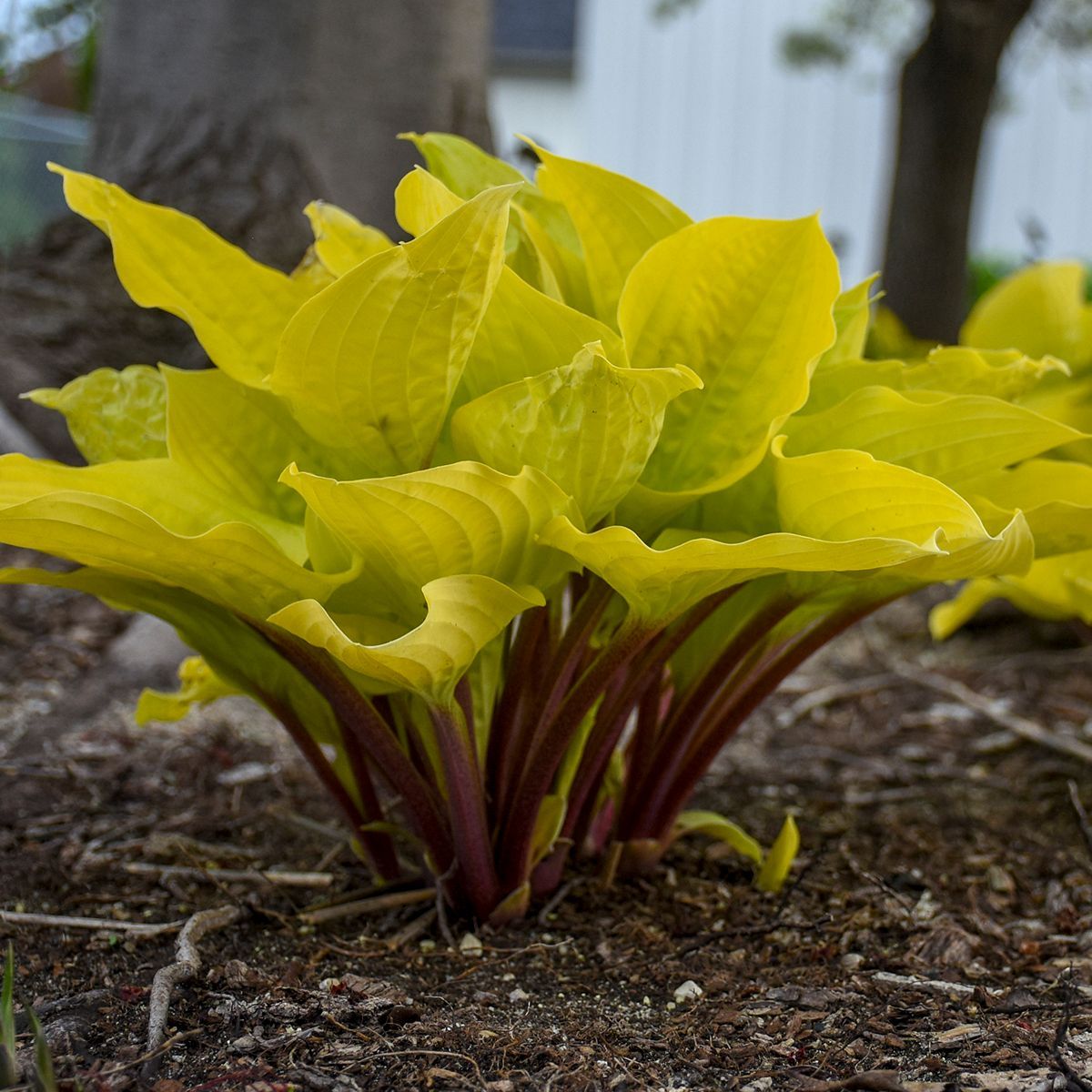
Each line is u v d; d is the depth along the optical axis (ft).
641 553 4.05
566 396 4.03
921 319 12.75
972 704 7.05
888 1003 4.51
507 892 4.73
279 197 8.12
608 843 5.12
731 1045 4.33
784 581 4.62
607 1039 4.34
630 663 4.71
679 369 3.99
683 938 4.75
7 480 4.22
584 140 33.01
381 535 4.09
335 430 4.21
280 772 5.84
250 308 4.44
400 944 4.67
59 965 4.58
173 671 6.64
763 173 31.68
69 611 7.31
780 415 4.26
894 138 13.65
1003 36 12.17
